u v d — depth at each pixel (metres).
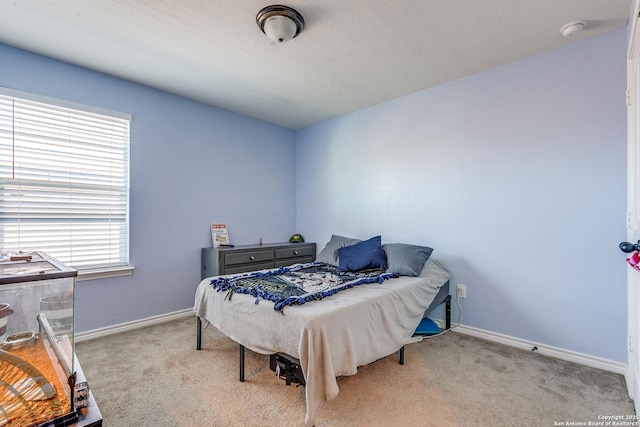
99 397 1.75
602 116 2.10
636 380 1.64
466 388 1.84
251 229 3.90
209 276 3.27
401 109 3.25
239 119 3.77
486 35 2.12
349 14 1.89
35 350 0.95
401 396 1.76
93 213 2.69
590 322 2.14
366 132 3.59
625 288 2.01
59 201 2.52
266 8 1.83
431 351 2.36
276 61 2.49
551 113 2.31
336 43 2.22
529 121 2.41
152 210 3.01
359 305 1.82
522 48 2.29
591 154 2.14
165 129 3.10
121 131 2.84
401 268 2.65
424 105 3.06
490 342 2.54
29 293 0.96
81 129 2.62
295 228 4.44
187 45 2.26
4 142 2.27
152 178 3.01
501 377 1.97
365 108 3.59
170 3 1.80
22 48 2.30
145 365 2.13
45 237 2.45
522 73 2.45
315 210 4.21
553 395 1.77
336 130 3.93
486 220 2.63
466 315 2.74
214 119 3.52
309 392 1.46
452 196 2.85
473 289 2.71
